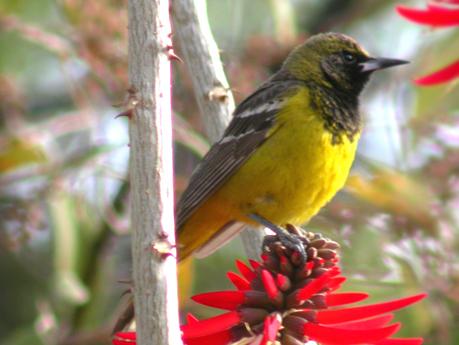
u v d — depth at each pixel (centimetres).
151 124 555
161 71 562
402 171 1097
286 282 626
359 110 953
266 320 598
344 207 1044
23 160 1110
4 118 1176
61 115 1262
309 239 677
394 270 1035
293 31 1193
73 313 1202
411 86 1172
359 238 1048
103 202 1148
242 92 1110
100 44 1090
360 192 1047
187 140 1053
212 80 820
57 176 1100
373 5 1504
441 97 1100
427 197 1055
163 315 536
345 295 634
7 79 1153
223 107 817
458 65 748
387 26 1510
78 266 1188
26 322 1344
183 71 1109
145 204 548
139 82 560
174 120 1060
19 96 1158
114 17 1102
